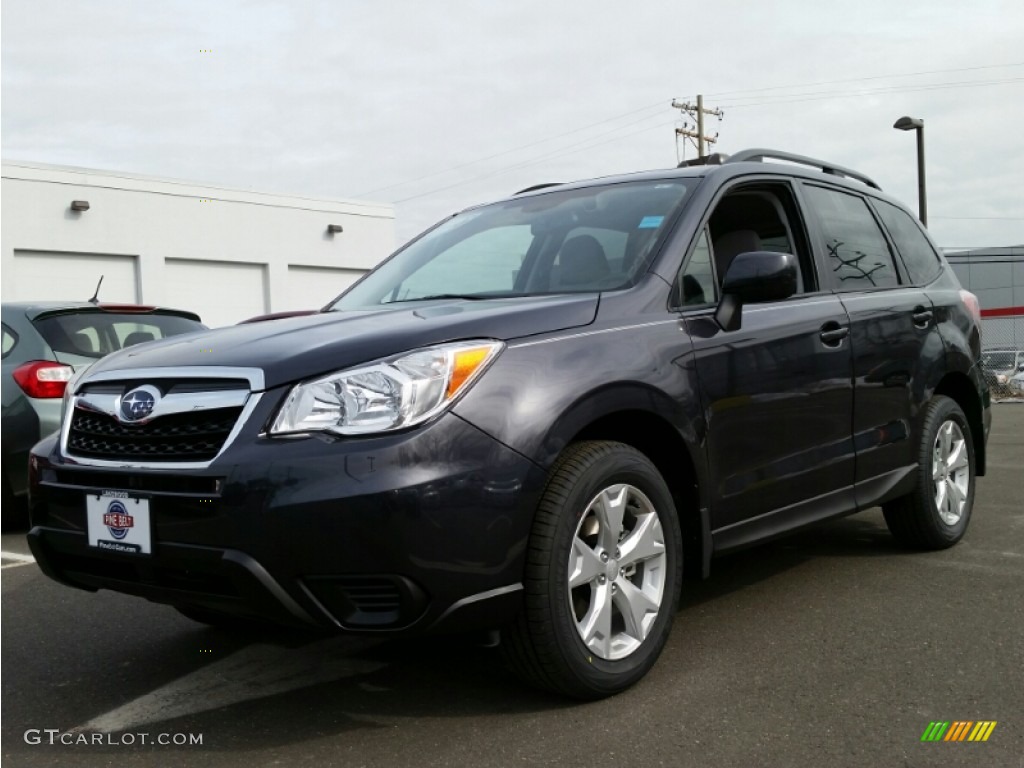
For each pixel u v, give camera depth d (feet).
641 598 9.78
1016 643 10.96
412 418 8.23
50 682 10.64
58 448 9.70
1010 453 30.04
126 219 78.69
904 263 15.60
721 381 10.80
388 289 12.78
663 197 12.08
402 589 8.09
